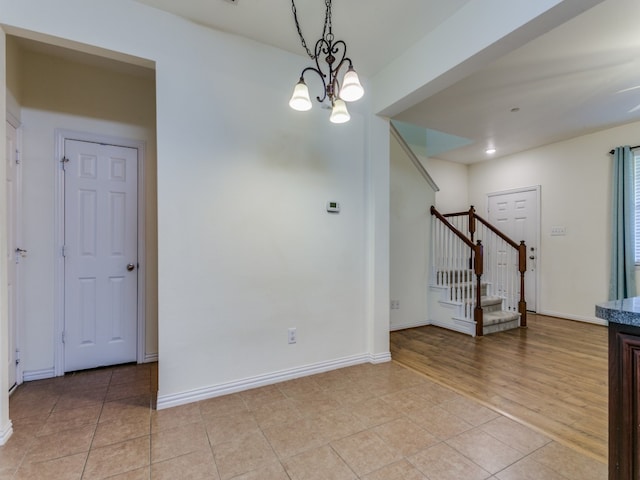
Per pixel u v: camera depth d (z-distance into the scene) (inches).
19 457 64.3
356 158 116.3
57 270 103.7
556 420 78.6
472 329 152.6
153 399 88.7
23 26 70.0
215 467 62.0
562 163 187.5
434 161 229.3
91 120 108.6
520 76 115.6
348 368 112.0
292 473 60.4
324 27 84.6
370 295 117.9
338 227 112.1
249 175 95.7
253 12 84.2
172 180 85.3
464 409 83.7
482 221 186.7
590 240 174.9
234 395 91.1
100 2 77.5
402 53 102.7
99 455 65.1
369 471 60.9
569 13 65.2
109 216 111.2
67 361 105.4
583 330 160.6
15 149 95.3
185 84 86.8
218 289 91.1
